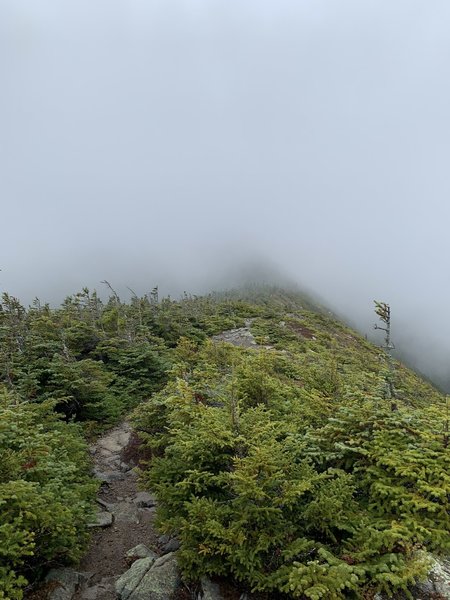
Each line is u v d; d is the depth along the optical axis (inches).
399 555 189.9
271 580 188.5
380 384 343.3
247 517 204.8
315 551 207.0
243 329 1263.5
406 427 260.5
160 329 990.4
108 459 425.4
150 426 409.4
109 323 910.4
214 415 274.2
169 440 298.4
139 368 668.1
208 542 203.2
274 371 513.7
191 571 209.5
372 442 249.0
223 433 241.6
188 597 207.8
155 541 281.3
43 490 233.9
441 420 265.6
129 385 624.1
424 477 217.8
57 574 229.9
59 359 549.6
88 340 764.6
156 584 213.8
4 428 265.0
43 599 211.9
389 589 180.2
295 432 279.3
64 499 245.3
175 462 279.6
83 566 254.2
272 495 215.6
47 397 480.4
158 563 231.6
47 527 217.2
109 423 519.5
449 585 183.5
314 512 212.5
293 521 218.5
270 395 369.4
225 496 241.1
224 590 201.6
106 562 259.8
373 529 201.2
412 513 215.8
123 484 374.9
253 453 215.3
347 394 318.0
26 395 461.7
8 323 751.1
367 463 248.1
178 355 645.9
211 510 213.8
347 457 259.4
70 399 505.4
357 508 225.8
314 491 226.7
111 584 235.3
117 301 1253.1
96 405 513.0
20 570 215.3
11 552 180.5
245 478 204.2
